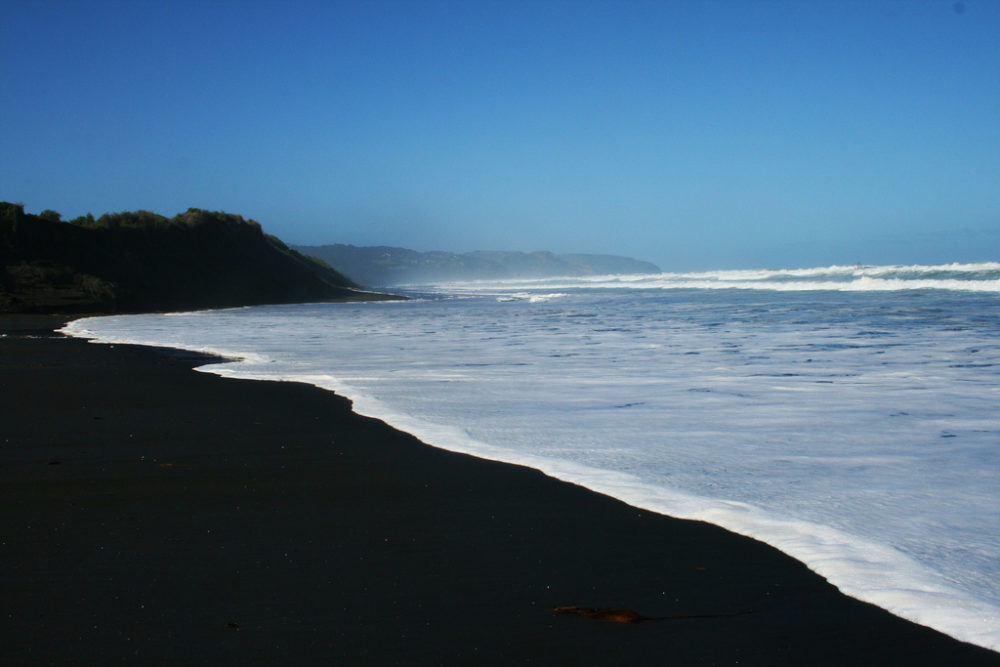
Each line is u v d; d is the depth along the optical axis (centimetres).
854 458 639
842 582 376
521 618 340
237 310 3666
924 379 1086
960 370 1169
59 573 390
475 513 494
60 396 998
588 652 309
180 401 952
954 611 342
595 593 367
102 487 558
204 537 446
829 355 1379
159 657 302
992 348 1445
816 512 490
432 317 2775
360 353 1530
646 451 670
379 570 396
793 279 6272
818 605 352
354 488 555
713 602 357
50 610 345
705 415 838
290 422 811
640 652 309
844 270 6344
